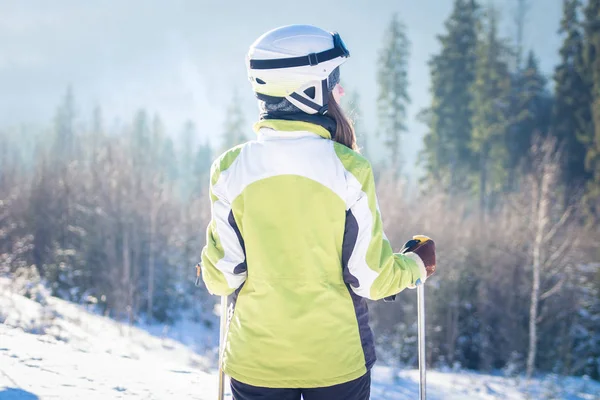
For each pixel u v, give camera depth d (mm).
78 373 3777
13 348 4227
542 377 21453
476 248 27641
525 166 43906
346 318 1906
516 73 54406
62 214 32031
